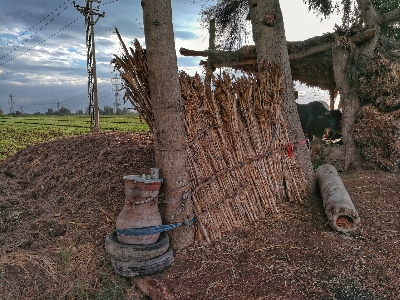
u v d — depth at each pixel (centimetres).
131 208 375
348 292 346
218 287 352
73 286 380
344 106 794
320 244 437
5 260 420
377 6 1010
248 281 363
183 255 410
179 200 409
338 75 796
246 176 489
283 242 443
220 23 1106
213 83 462
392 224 484
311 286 356
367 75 767
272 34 581
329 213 469
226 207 465
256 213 504
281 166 547
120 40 416
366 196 584
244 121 496
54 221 507
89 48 1856
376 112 743
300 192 568
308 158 595
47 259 423
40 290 377
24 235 484
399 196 580
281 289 350
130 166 599
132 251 362
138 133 826
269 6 578
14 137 1962
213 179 448
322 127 960
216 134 456
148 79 401
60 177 633
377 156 745
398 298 334
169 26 388
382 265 388
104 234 464
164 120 397
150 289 356
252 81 507
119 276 393
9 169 740
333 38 809
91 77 1847
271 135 524
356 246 432
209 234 444
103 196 551
